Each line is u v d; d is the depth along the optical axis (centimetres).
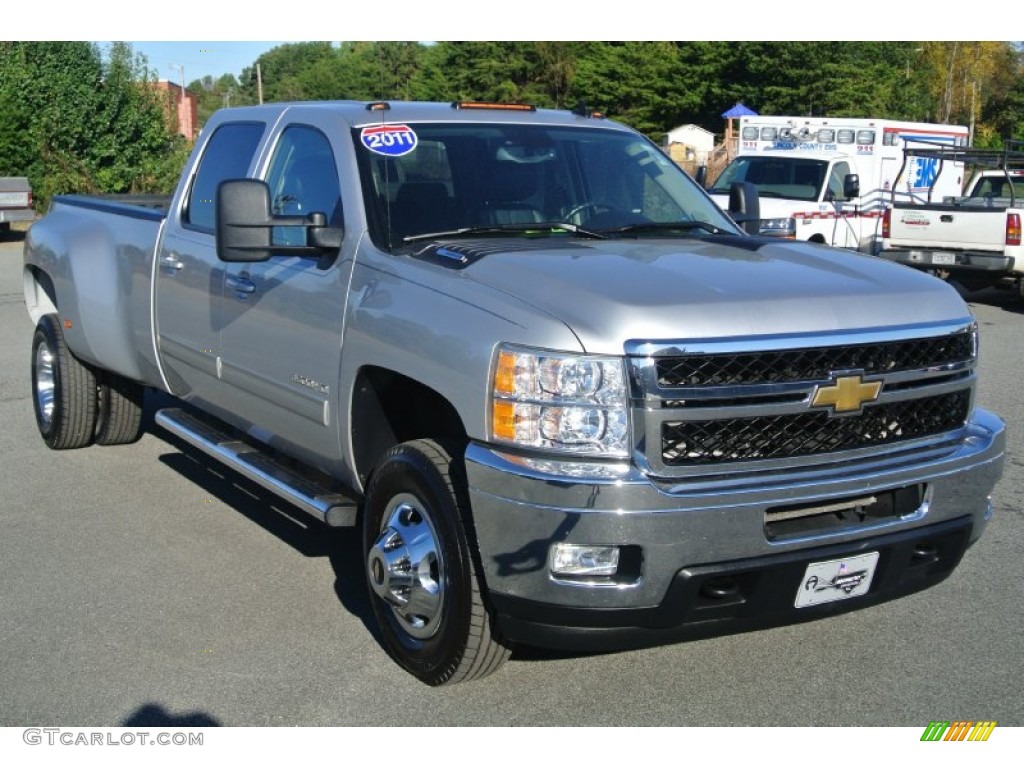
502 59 5834
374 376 445
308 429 489
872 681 426
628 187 523
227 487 680
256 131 558
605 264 401
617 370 353
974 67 7525
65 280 693
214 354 557
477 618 388
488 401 371
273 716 403
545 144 522
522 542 361
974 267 1482
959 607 494
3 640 467
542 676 430
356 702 412
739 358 360
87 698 418
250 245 455
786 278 398
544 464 357
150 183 2998
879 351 382
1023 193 1720
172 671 438
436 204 475
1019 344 1217
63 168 2808
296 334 484
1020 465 720
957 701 411
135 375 661
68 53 2834
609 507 349
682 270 398
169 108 3188
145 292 621
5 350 1144
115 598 510
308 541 585
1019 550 565
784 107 5125
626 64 5497
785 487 363
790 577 371
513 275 393
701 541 354
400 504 423
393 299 424
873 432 387
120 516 625
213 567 548
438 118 513
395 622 431
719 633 377
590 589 355
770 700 412
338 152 488
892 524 388
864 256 452
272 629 476
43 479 695
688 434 357
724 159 3812
